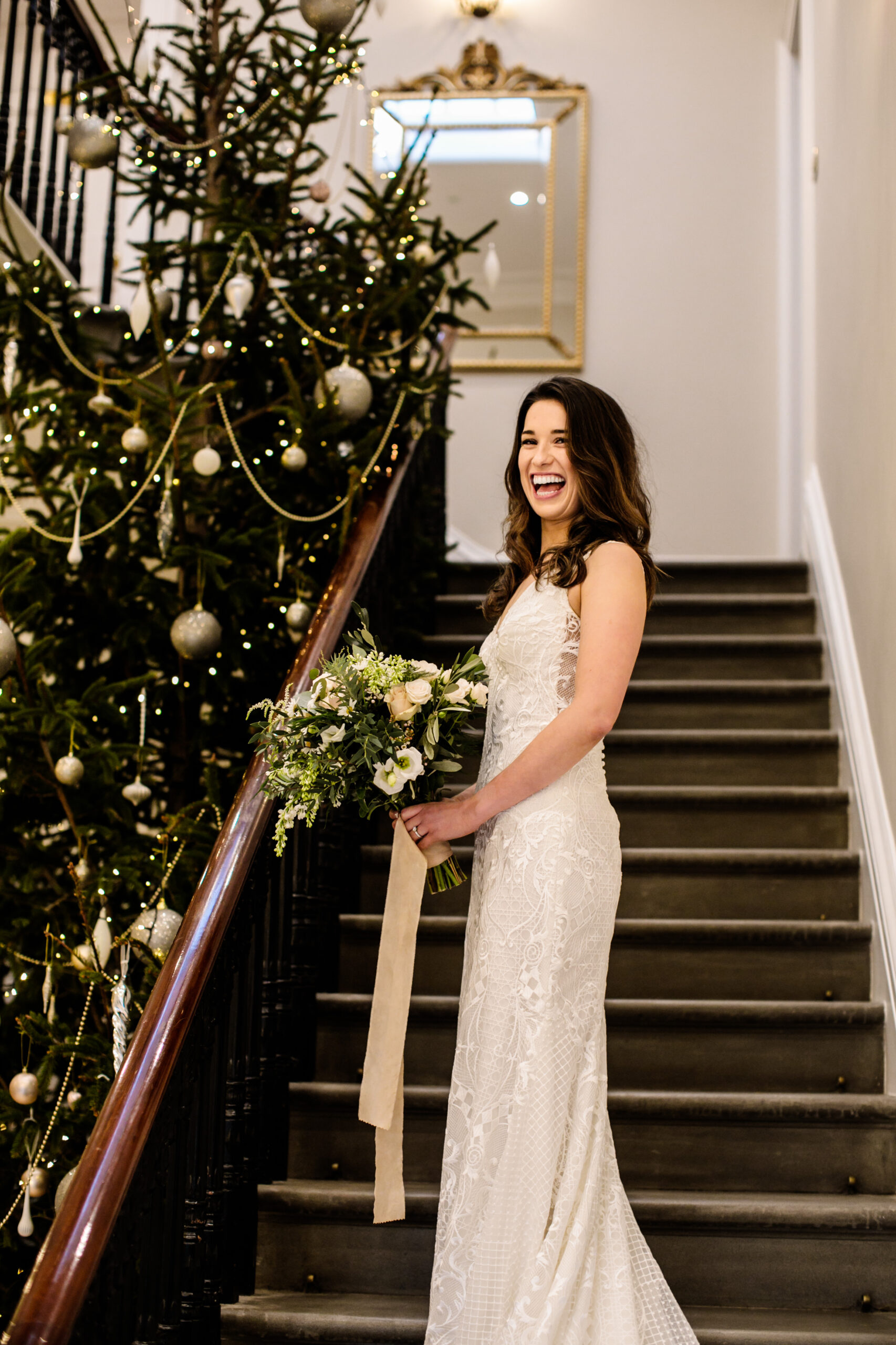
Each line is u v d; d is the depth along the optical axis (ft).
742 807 11.64
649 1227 7.81
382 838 11.85
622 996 10.07
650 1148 8.54
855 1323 7.36
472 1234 5.93
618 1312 5.83
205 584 11.01
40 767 10.32
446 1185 6.15
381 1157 6.72
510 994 6.13
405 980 6.62
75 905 10.59
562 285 21.71
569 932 6.13
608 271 21.68
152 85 12.87
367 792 6.25
